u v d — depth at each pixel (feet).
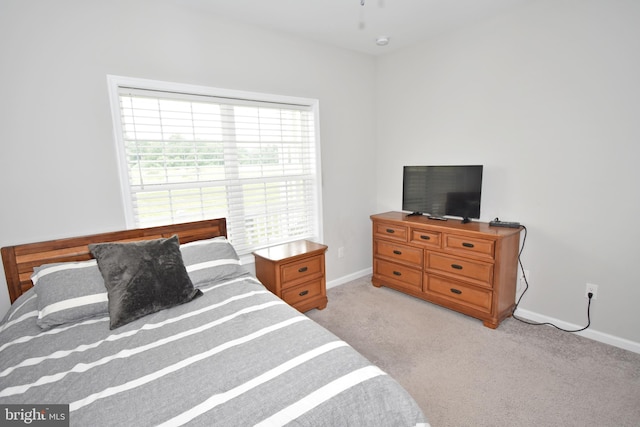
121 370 3.94
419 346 7.59
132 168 7.39
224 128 8.64
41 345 4.55
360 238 12.35
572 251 7.89
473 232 8.19
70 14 6.34
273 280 8.52
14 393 3.59
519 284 8.86
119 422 3.12
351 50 11.12
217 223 8.51
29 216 6.31
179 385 3.62
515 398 5.86
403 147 11.51
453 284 8.96
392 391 3.58
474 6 8.07
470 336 7.95
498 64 8.72
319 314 9.30
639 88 6.64
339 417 3.20
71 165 6.61
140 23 7.08
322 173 10.85
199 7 7.70
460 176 9.29
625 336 7.27
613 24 6.82
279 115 9.70
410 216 10.69
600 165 7.29
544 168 8.14
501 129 8.86
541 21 7.82
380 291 11.00
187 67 7.75
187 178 8.17
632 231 7.00
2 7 5.78
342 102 11.09
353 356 4.09
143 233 7.42
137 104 7.32
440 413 5.57
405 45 10.77
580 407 5.59
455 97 9.80
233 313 5.38
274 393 3.42
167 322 5.15
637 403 5.63
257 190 9.45
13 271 6.17
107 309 5.45
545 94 7.95
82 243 6.74
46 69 6.21
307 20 8.62
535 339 7.74
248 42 8.70
